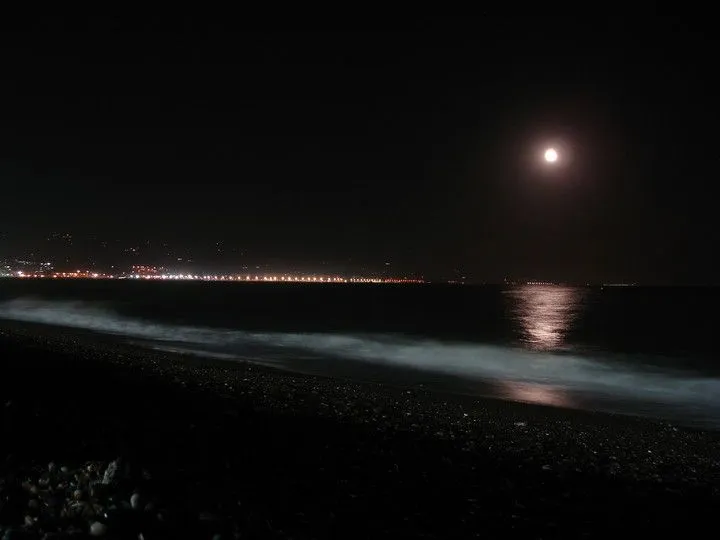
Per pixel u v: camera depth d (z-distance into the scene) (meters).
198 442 8.80
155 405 11.95
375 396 17.28
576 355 32.94
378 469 8.34
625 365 28.89
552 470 9.55
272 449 8.88
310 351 31.59
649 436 13.79
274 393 15.78
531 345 38.00
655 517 7.38
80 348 24.62
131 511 5.55
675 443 13.20
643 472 10.24
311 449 9.19
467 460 9.71
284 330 44.78
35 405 10.66
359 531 5.85
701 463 11.50
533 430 13.74
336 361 27.89
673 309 92.75
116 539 5.03
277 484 7.03
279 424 11.13
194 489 6.38
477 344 37.78
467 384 22.27
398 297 143.75
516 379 23.89
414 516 6.48
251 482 7.02
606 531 6.69
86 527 5.29
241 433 9.84
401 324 55.16
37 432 8.66
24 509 5.69
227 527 5.36
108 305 80.31
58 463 7.25
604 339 43.88
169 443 8.55
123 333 38.56
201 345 33.09
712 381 24.14
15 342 24.39
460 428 13.20
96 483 6.16
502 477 8.68
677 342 41.88
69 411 10.24
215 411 11.86
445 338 41.44
